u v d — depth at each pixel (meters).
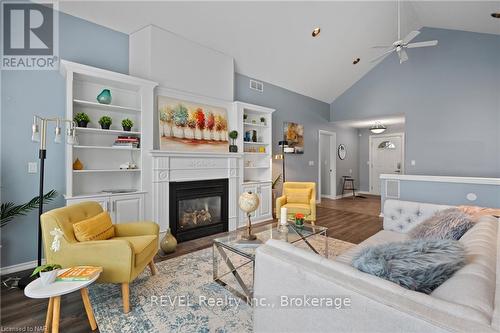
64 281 1.57
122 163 3.31
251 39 4.04
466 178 3.88
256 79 5.05
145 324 1.72
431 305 0.75
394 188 4.67
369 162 8.60
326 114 6.88
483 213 2.08
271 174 4.99
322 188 7.80
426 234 2.01
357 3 4.01
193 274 2.46
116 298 2.04
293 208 4.03
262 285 1.21
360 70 5.96
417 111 5.36
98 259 1.83
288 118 5.77
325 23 4.21
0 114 2.49
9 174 2.54
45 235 1.88
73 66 2.63
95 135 3.09
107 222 2.29
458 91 4.88
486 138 4.62
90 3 2.85
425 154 5.26
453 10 4.11
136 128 3.34
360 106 6.30
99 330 1.66
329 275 0.97
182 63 3.62
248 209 2.39
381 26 4.74
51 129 2.77
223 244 2.24
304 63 5.05
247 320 1.77
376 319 0.79
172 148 3.45
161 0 3.02
